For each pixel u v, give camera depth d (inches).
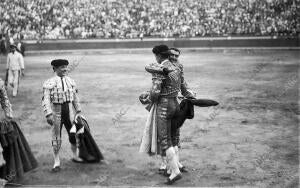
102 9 1170.0
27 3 1136.8
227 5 1157.7
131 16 1168.2
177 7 1179.9
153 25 1149.1
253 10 1124.5
